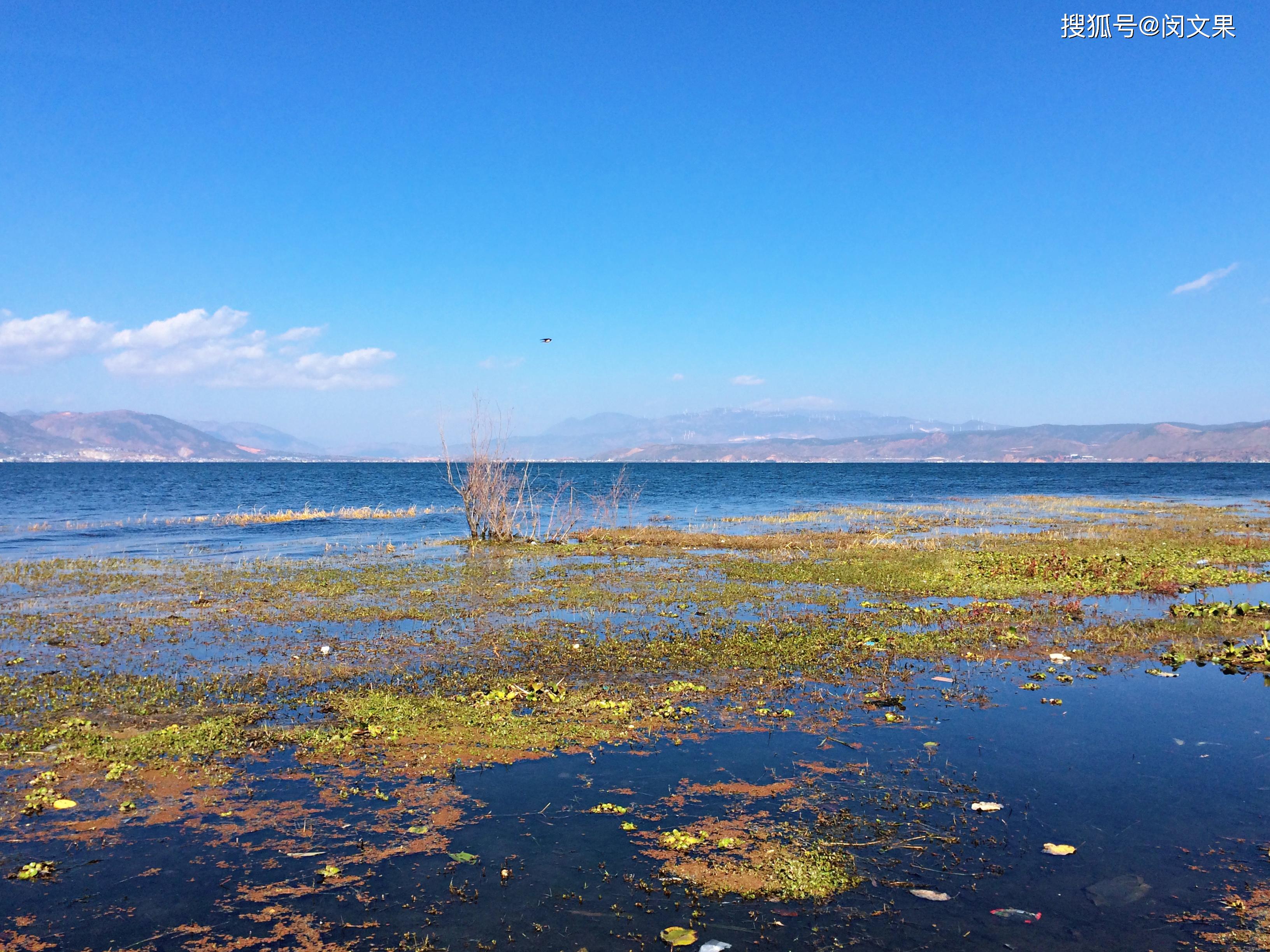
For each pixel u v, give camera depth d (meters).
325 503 61.50
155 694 10.93
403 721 9.81
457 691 11.16
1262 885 6.27
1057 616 16.47
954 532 35.22
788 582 20.86
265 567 23.83
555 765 8.56
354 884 6.23
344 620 16.03
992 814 7.48
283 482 101.88
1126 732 9.68
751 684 11.57
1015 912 5.89
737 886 6.25
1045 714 10.33
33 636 14.58
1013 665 12.77
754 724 9.90
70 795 7.73
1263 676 12.19
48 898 6.00
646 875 6.39
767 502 61.16
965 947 5.46
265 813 7.38
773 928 5.68
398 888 6.18
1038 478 121.69
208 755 8.70
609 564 24.91
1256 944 5.48
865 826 7.21
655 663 12.64
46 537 34.09
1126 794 7.93
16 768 8.35
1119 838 7.02
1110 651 13.70
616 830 7.12
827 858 6.62
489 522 32.09
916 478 124.94
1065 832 7.14
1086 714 10.35
